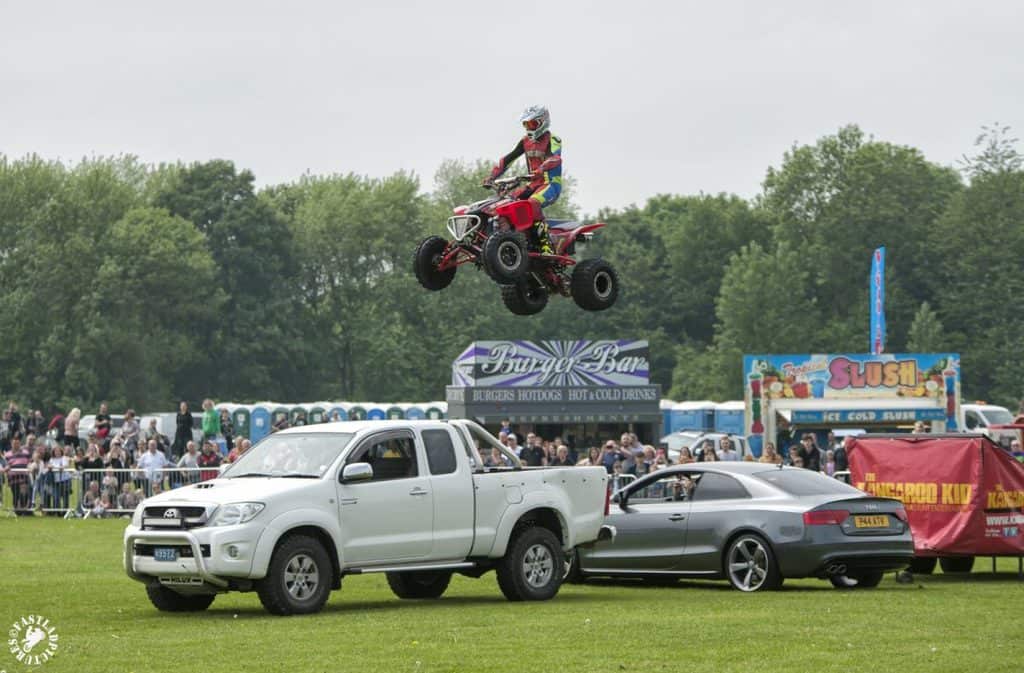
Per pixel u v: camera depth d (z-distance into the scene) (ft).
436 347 608.60
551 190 97.35
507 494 105.40
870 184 620.90
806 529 109.19
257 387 567.59
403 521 99.96
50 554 146.61
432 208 654.94
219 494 95.04
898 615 93.20
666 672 69.31
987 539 121.29
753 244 597.52
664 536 115.55
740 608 98.22
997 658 73.82
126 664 72.90
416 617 93.45
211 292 563.48
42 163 615.57
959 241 597.52
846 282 620.49
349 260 637.71
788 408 298.97
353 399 614.75
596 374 333.21
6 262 579.07
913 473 123.85
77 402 526.16
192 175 597.11
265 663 72.95
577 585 119.85
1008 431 325.83
